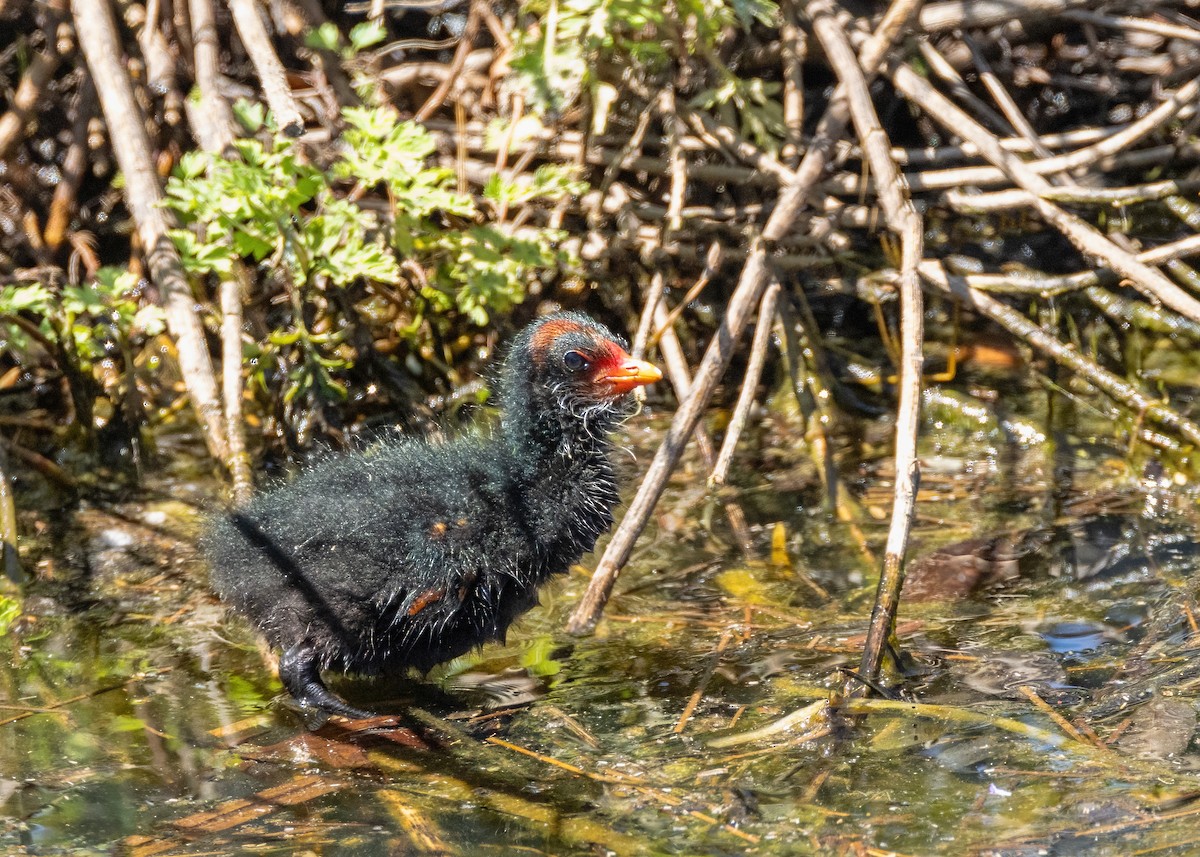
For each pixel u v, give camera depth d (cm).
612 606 930
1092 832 659
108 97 1141
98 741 769
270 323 1225
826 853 652
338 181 1234
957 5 1190
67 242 1271
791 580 961
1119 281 1124
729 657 854
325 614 816
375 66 1237
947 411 1195
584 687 827
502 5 1241
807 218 1191
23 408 1195
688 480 1110
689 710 791
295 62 1297
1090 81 1356
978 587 941
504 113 1239
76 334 1130
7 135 1244
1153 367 1208
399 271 1184
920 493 1088
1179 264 1192
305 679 809
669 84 1159
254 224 1058
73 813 696
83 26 1157
